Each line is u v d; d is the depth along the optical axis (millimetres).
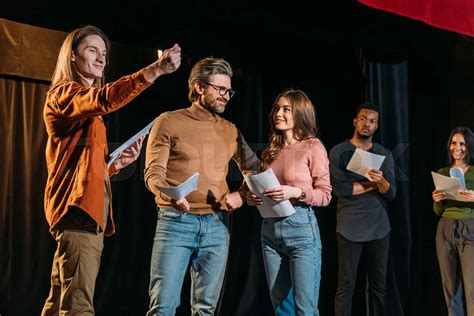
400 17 4234
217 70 2637
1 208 3586
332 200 4516
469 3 3807
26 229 3656
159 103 4188
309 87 4578
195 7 3584
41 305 3641
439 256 3961
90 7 3393
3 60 3539
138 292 3990
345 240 3773
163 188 2324
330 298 4449
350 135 4578
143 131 2373
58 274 2223
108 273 3898
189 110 2646
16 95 3668
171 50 2041
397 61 4430
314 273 2789
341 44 4234
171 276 2482
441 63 4586
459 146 3996
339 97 4641
